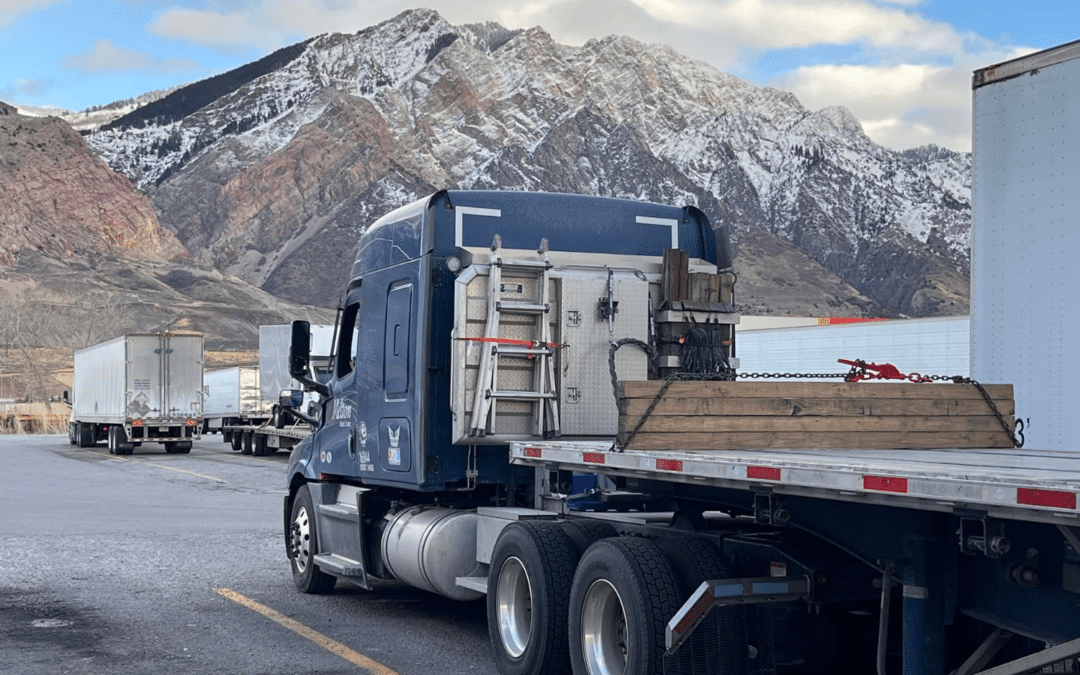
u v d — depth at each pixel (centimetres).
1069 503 345
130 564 1191
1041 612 422
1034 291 676
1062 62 661
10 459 3306
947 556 459
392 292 859
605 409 777
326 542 977
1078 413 648
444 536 791
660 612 557
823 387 572
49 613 915
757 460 485
